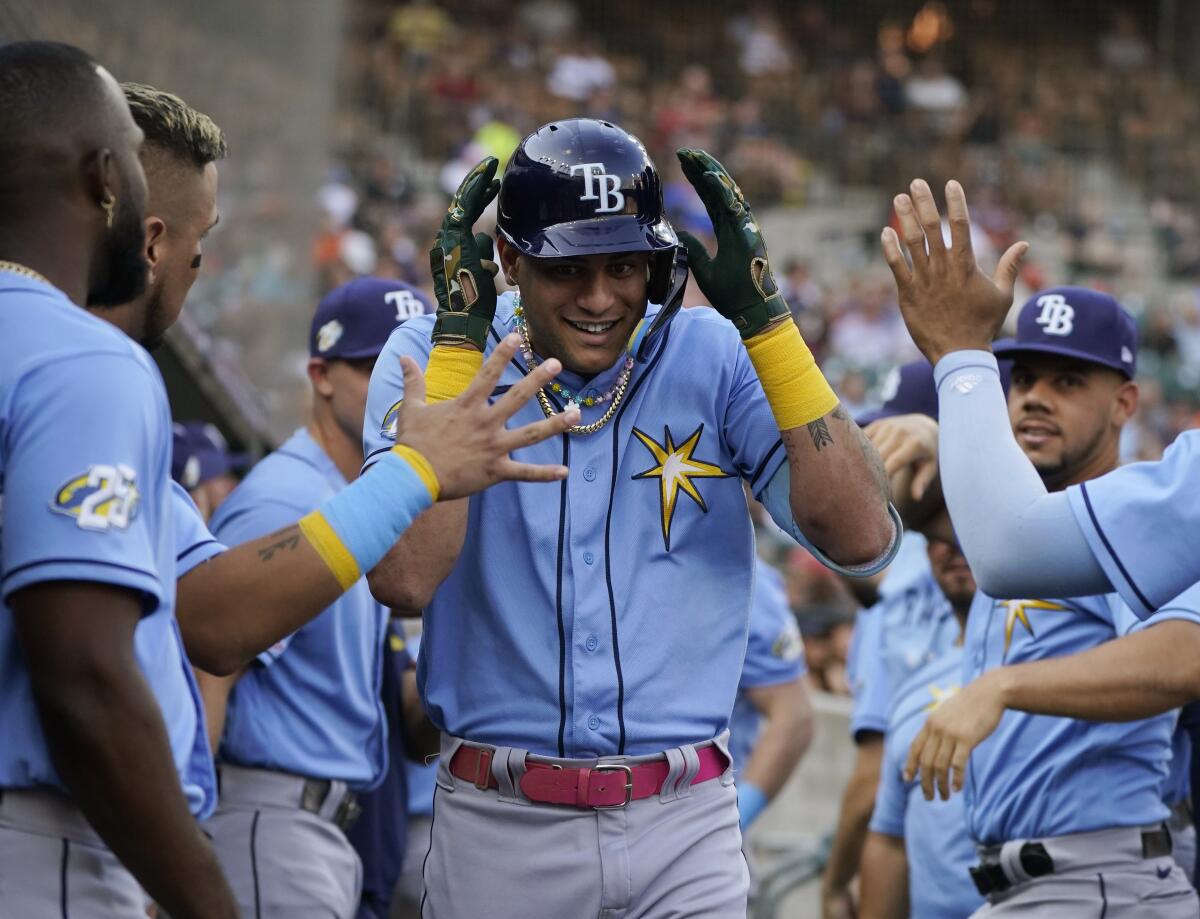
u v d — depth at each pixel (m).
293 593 9.66
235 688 14.52
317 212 30.19
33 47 8.89
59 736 8.07
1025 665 13.57
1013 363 16.33
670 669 10.98
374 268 68.81
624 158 10.58
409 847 18.53
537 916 10.88
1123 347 15.80
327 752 14.80
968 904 16.52
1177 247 91.31
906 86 102.12
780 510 11.09
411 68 90.31
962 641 17.55
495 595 10.94
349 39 85.62
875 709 19.34
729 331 11.39
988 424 11.44
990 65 105.81
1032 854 14.77
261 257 26.00
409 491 9.60
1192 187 96.88
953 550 16.09
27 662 8.16
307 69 29.42
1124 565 10.91
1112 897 14.51
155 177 10.80
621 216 10.44
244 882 14.39
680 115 97.06
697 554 11.15
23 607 8.09
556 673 10.84
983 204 94.00
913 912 17.23
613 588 10.91
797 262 82.25
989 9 108.12
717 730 11.20
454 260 10.49
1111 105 101.81
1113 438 16.09
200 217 11.05
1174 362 78.06
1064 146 99.31
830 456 10.64
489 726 10.99
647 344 11.10
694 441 11.14
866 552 10.86
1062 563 11.09
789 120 100.19
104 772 8.09
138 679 8.20
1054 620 14.95
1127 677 13.20
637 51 103.75
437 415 9.71
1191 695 13.23
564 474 9.73
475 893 11.00
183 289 11.07
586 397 11.07
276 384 26.59
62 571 8.03
